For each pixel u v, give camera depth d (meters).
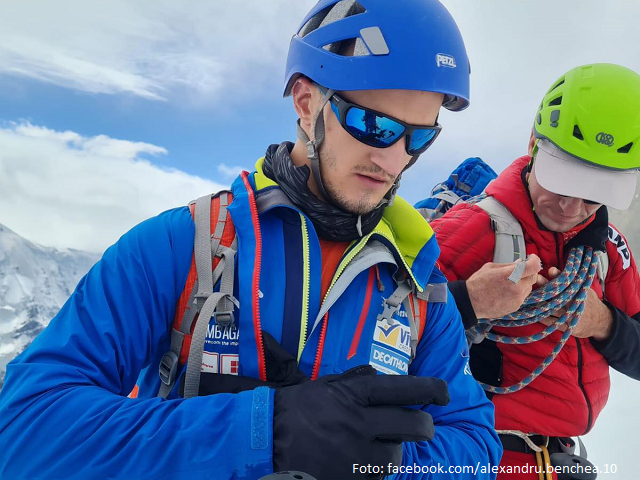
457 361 1.32
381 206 1.25
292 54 1.26
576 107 1.87
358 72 1.08
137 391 1.28
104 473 0.90
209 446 0.91
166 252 1.13
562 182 1.84
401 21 1.08
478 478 1.16
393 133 1.11
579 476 1.89
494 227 1.98
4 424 0.95
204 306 1.08
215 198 1.23
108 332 1.05
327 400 0.93
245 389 1.05
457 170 2.92
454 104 1.24
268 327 1.11
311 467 0.88
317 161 1.19
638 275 2.21
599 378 2.07
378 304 1.21
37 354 1.03
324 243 1.24
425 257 1.27
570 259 1.91
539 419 1.98
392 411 0.91
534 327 1.98
